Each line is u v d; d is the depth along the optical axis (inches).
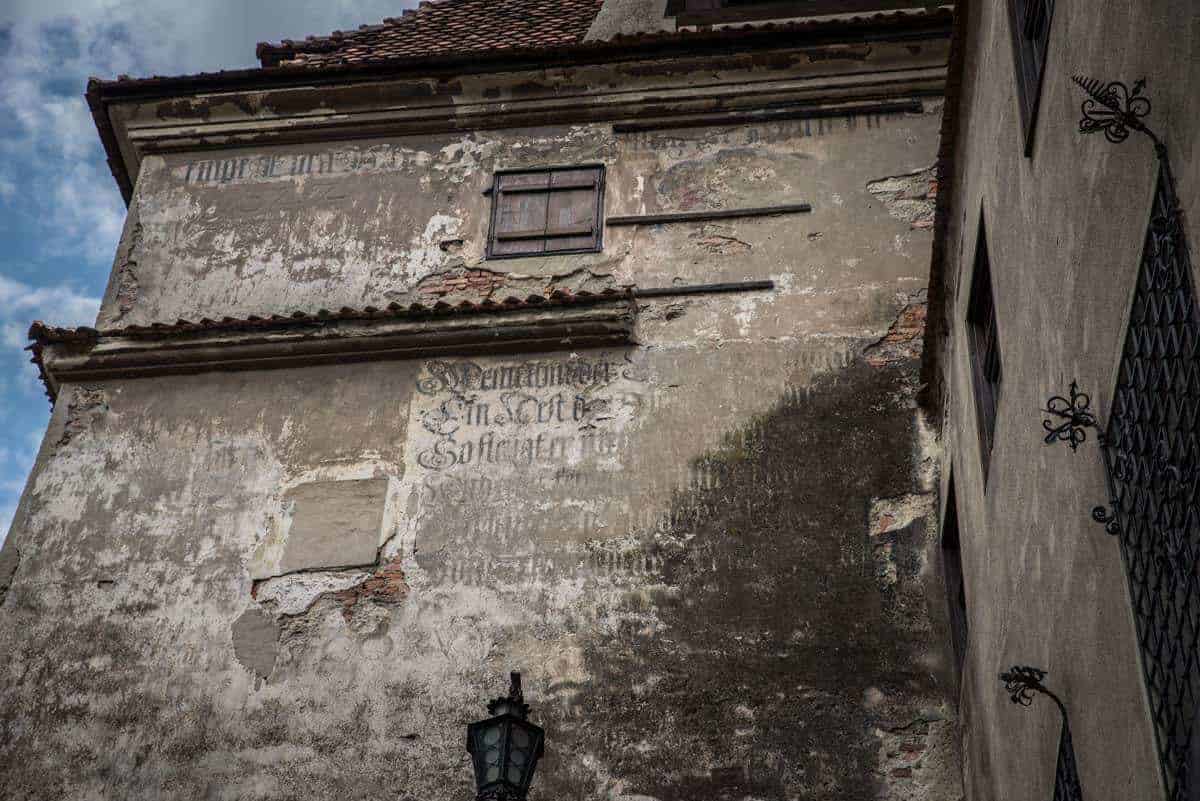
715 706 492.1
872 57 632.4
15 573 547.8
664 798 476.7
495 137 646.5
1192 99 238.4
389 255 619.8
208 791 494.6
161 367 590.9
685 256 599.5
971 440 436.1
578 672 504.1
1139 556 264.4
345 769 494.3
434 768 491.8
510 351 580.4
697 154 627.2
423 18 748.0
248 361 587.5
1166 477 250.8
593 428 557.6
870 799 470.9
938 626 501.0
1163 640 252.7
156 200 647.8
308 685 511.8
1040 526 334.3
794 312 578.2
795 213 605.0
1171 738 247.9
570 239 613.0
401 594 528.1
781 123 629.6
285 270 621.3
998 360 397.1
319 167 648.4
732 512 531.5
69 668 524.1
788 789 474.9
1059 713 319.6
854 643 499.8
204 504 557.6
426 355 582.6
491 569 529.7
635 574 522.3
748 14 684.7
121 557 547.8
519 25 726.5
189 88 658.2
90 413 585.3
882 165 613.0
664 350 574.2
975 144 422.6
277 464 564.1
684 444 549.6
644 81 643.5
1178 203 243.8
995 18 390.3
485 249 615.5
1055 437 297.7
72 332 593.3
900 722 483.5
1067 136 310.8
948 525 499.5
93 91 658.2
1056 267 319.9
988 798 411.8
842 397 554.3
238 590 535.5
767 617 507.8
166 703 513.3
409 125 651.5
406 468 557.0
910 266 585.6
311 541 543.8
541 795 480.4
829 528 524.7
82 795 497.7
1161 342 252.5
